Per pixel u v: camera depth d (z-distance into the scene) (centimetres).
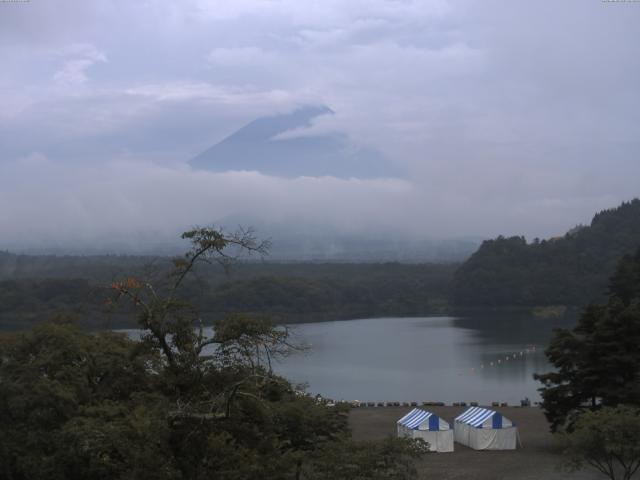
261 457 2503
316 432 3569
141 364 3594
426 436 5047
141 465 2366
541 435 5584
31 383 3284
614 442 3403
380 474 2647
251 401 2625
